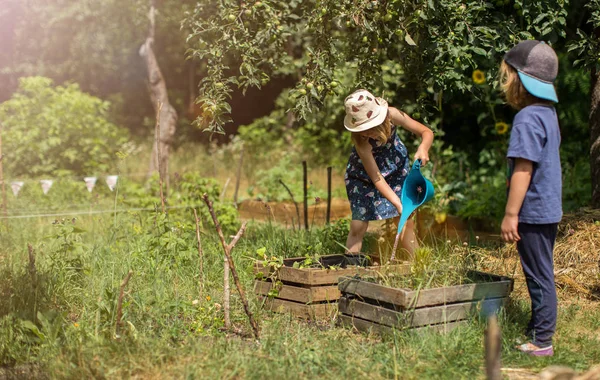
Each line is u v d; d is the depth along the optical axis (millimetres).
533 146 3861
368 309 4465
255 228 8328
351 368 3789
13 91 22547
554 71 4008
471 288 4469
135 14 16438
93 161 13156
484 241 7105
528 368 3908
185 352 3977
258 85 5527
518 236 3965
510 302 4762
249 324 4648
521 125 3900
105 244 6672
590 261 5758
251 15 5547
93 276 5383
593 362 4031
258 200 10594
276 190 11148
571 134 11602
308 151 14906
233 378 3736
